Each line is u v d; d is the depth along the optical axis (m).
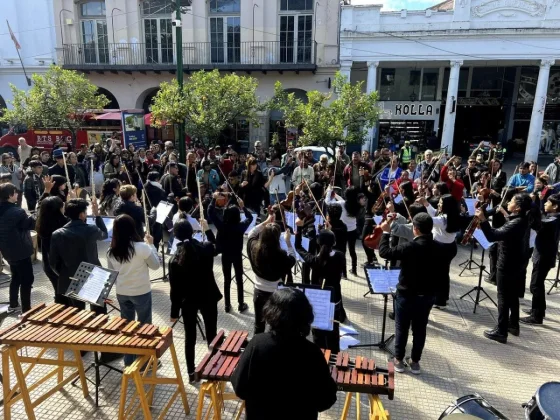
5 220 4.89
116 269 3.96
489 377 4.34
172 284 3.85
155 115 12.45
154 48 20.27
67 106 15.30
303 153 10.38
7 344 3.29
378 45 17.70
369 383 2.84
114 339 3.28
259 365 2.14
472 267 7.47
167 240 7.02
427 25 17.23
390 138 19.67
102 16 20.50
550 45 16.69
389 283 4.55
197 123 12.35
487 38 17.00
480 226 4.73
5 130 21.11
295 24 19.19
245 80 13.46
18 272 5.12
